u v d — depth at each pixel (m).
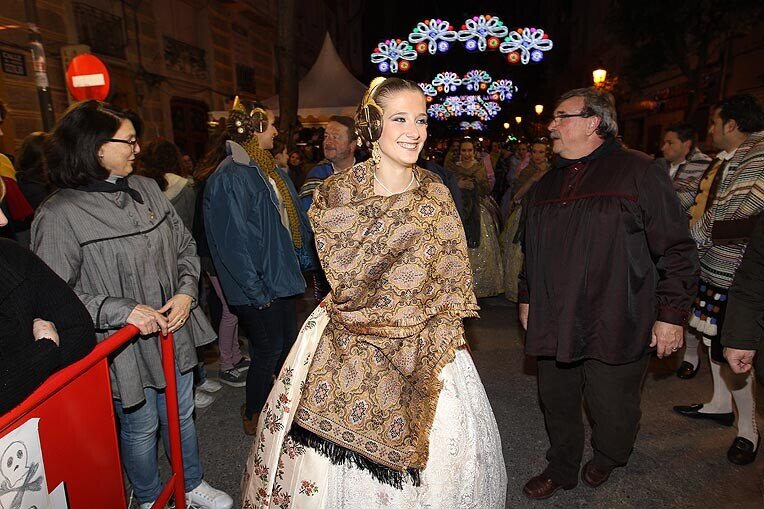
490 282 5.09
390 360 1.47
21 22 7.71
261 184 2.56
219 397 3.38
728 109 2.50
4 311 1.23
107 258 1.74
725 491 2.32
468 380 1.61
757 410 2.95
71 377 1.27
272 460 1.59
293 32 8.98
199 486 2.22
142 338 1.85
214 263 2.60
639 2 10.10
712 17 9.62
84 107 1.75
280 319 2.69
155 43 11.26
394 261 1.46
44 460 1.19
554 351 2.09
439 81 14.98
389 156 1.45
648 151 18.27
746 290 1.60
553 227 2.07
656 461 2.55
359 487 1.48
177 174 3.83
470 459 1.53
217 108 13.80
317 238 1.47
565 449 2.26
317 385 1.49
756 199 2.26
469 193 4.91
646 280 1.98
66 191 1.75
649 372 3.54
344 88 8.75
